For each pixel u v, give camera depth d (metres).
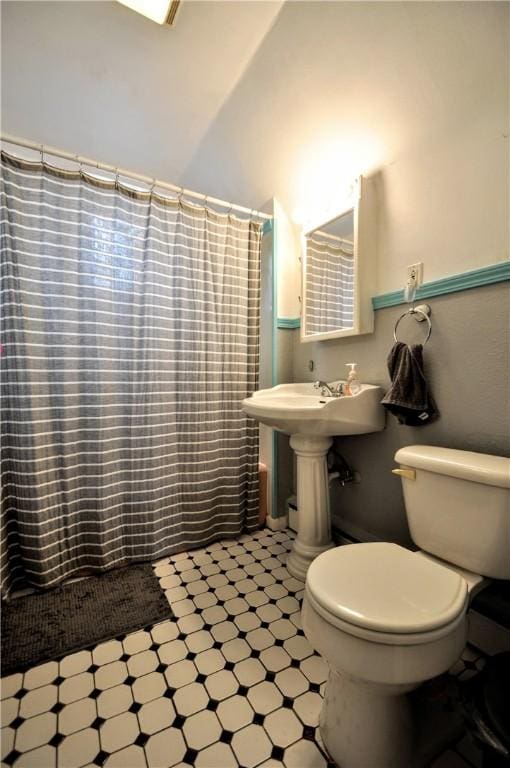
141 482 1.60
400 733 0.79
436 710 0.90
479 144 1.06
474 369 1.12
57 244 1.38
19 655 1.10
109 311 1.50
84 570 1.52
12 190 1.29
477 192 1.08
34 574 1.38
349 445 1.63
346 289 1.51
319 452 1.52
